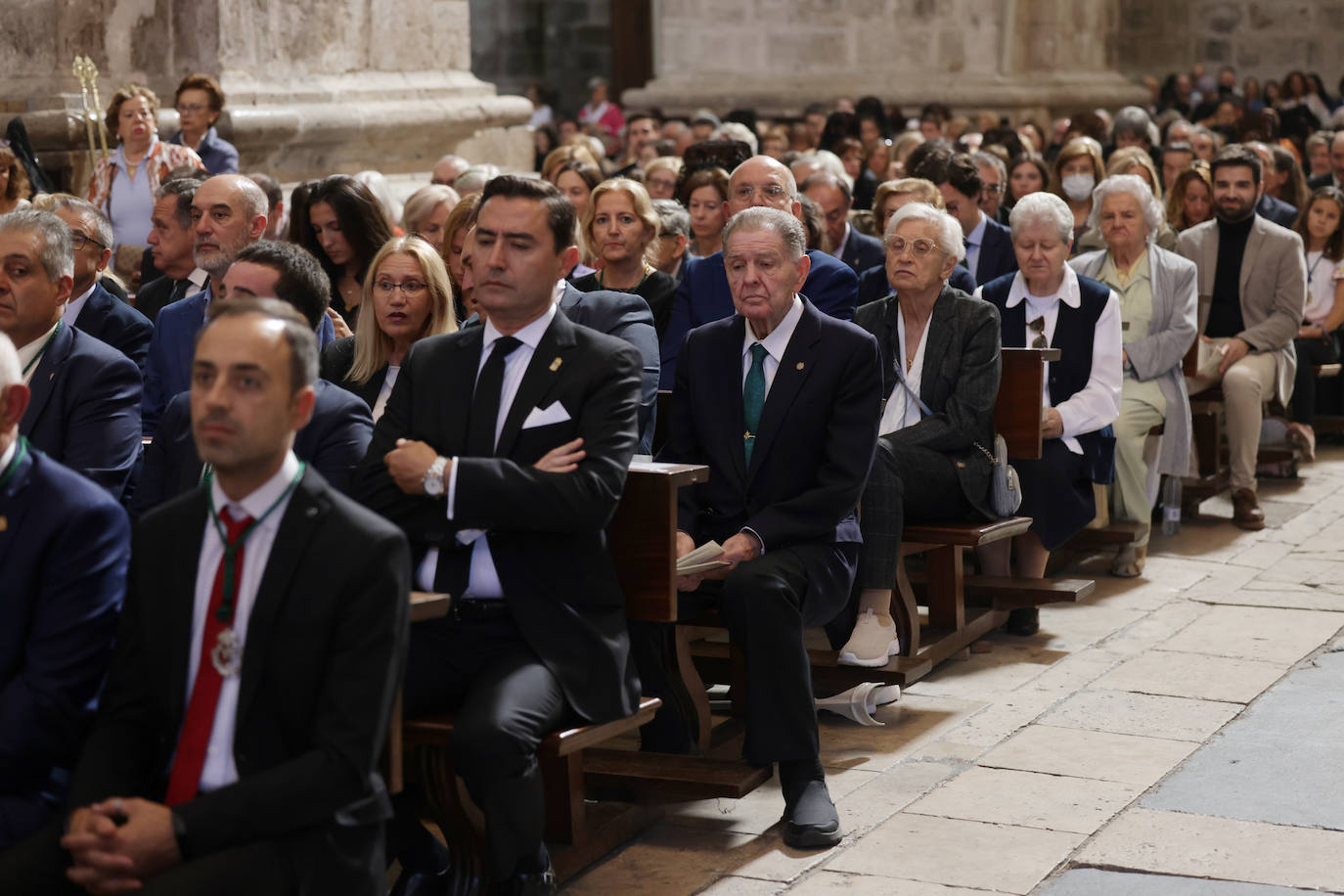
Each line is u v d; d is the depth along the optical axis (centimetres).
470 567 363
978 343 551
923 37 1858
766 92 1897
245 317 291
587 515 354
